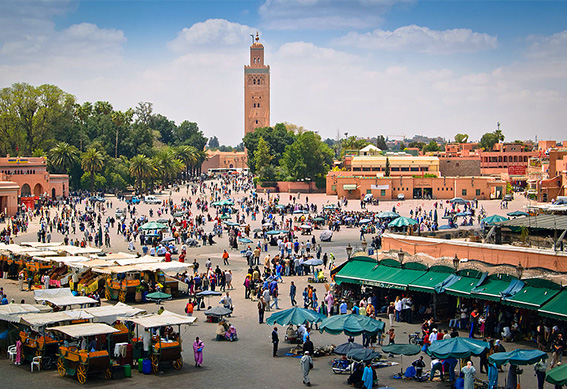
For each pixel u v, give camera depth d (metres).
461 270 38.94
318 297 48.28
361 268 44.31
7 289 51.09
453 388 27.97
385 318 41.25
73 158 156.50
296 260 59.03
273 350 33.75
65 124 178.12
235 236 76.00
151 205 126.75
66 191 152.00
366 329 32.03
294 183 166.75
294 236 81.31
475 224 97.88
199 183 192.12
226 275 52.06
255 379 29.73
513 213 62.62
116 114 188.50
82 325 30.41
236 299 48.44
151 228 75.81
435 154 190.62
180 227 85.00
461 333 37.19
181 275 51.59
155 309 44.09
